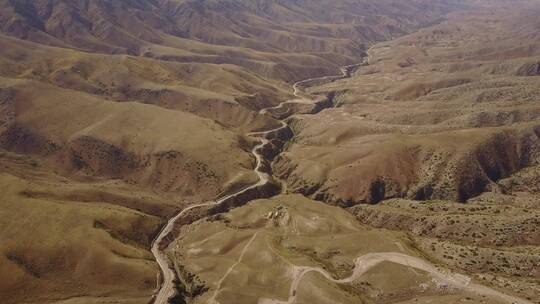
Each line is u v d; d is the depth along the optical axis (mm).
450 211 182625
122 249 166000
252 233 175750
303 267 150500
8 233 159625
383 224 185500
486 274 140000
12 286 145500
